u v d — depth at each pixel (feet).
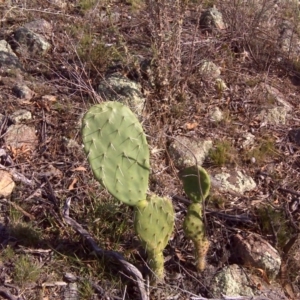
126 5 5.78
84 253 3.14
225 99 4.53
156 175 3.68
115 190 2.73
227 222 3.43
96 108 2.71
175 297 2.99
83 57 4.72
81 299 2.94
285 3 6.15
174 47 4.28
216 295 3.01
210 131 4.17
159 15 4.22
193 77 4.58
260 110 4.46
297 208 3.62
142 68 4.61
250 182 3.76
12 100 4.22
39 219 3.34
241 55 5.14
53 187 3.57
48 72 4.60
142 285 2.91
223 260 3.18
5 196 3.46
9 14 5.28
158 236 2.83
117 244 3.19
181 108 4.24
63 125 4.03
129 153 2.71
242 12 5.40
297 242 3.25
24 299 2.91
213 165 3.87
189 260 3.19
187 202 3.51
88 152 2.68
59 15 5.35
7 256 3.08
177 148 3.90
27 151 3.84
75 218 3.35
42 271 3.04
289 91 4.87
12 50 4.80
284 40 5.53
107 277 3.03
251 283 3.09
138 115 4.07
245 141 4.12
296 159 4.05
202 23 5.47
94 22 5.30
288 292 3.11
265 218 3.43
